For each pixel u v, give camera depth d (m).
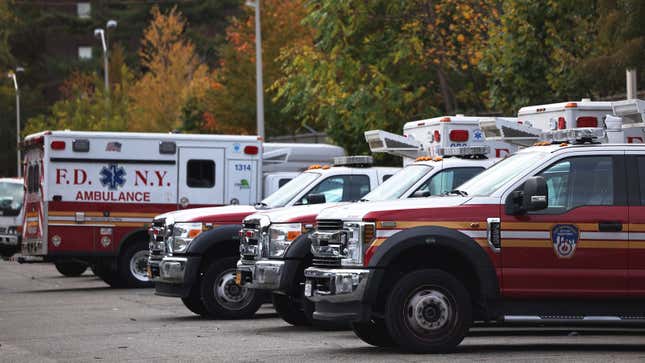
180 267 28.72
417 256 20.53
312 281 20.98
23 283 43.66
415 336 19.97
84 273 50.00
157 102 108.56
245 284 26.19
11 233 58.16
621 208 20.30
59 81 167.88
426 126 34.53
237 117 81.31
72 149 39.41
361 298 20.00
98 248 39.62
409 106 52.69
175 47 112.25
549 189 20.38
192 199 40.44
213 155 40.62
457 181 26.30
